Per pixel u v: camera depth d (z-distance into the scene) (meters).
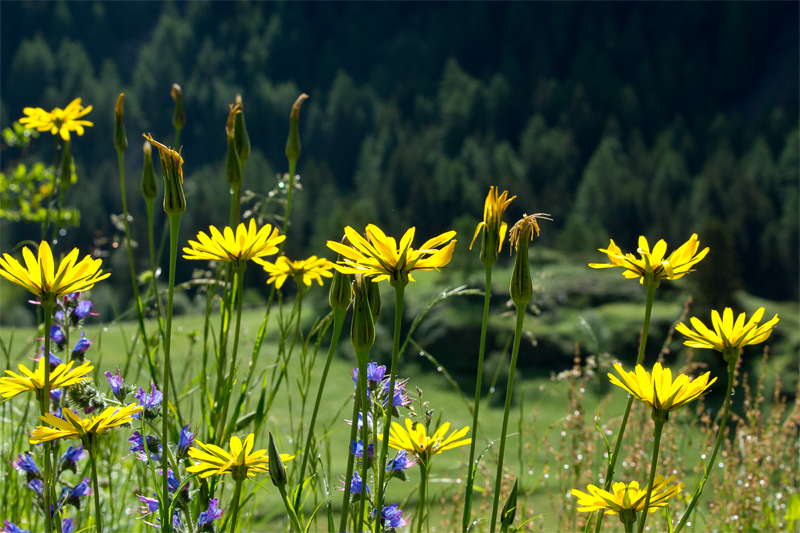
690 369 2.23
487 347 18.98
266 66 120.69
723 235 25.70
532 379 17.77
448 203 70.06
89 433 1.07
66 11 128.62
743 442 2.44
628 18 125.19
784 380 12.43
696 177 81.31
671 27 122.50
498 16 132.62
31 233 43.66
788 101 98.56
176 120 2.20
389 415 1.05
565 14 121.19
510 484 1.96
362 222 50.12
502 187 74.75
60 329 1.51
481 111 98.88
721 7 122.50
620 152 87.69
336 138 100.31
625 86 101.12
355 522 1.14
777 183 76.06
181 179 1.10
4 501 1.67
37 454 1.58
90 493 1.44
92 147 90.19
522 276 1.09
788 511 2.29
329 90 120.06
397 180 78.00
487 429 9.87
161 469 1.13
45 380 1.12
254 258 1.34
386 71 119.56
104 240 2.47
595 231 64.38
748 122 106.12
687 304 2.16
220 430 1.52
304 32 132.00
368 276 1.11
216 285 1.93
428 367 17.14
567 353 18.70
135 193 70.25
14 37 125.31
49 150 53.19
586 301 21.27
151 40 141.50
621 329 19.72
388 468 1.17
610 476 1.16
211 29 131.50
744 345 1.16
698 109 103.31
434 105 106.62
